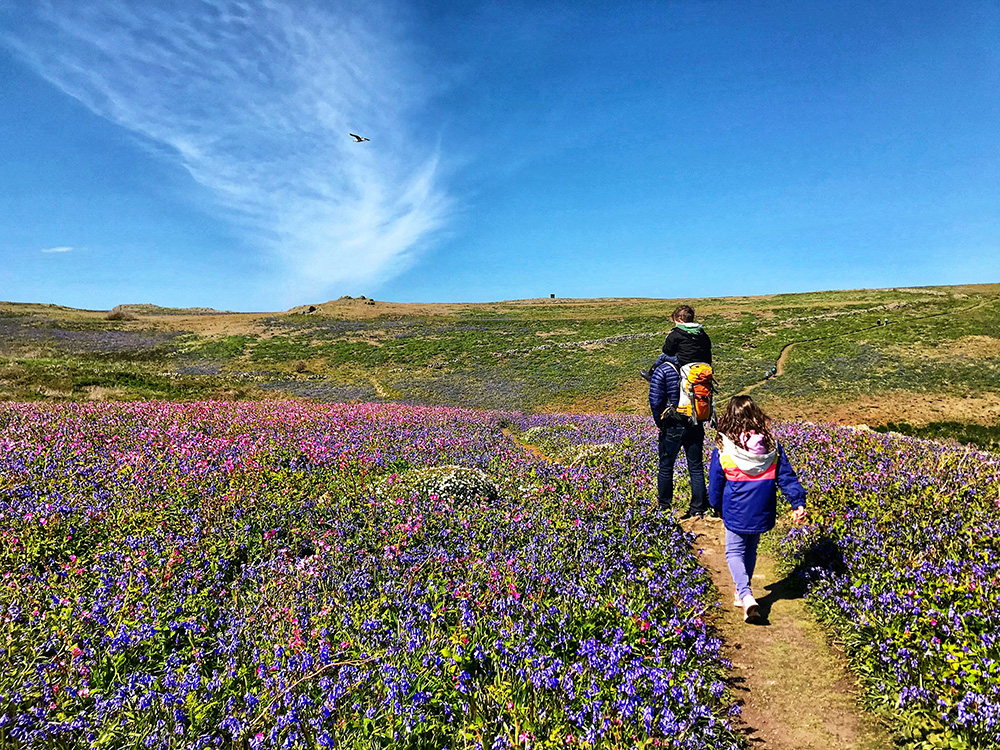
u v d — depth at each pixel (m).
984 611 4.21
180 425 12.88
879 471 7.90
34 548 5.70
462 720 3.61
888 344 50.28
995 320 55.31
